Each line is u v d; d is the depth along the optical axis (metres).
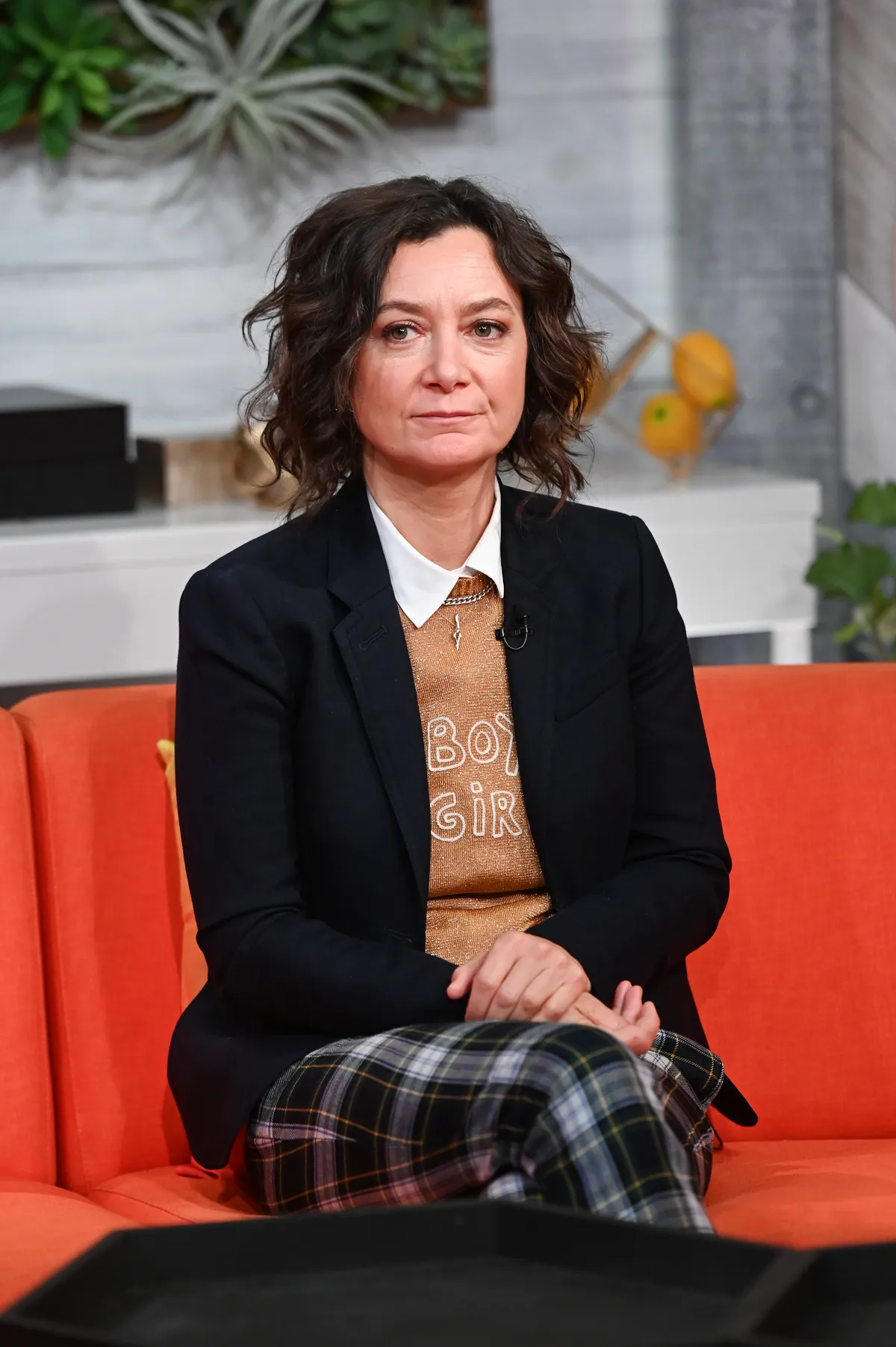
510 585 5.77
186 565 10.48
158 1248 3.71
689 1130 5.30
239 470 11.26
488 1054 4.65
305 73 11.70
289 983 5.26
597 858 5.76
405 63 11.97
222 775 5.46
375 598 5.61
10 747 5.93
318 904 5.60
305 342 5.64
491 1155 4.51
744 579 11.40
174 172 11.95
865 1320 3.47
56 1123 6.02
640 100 12.64
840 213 12.34
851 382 12.49
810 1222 5.00
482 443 5.52
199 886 5.47
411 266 5.46
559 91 12.51
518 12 12.37
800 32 12.02
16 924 5.82
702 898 5.80
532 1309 3.54
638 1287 3.65
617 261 12.78
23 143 11.70
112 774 6.15
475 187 5.66
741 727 6.43
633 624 5.96
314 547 5.76
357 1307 3.58
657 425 11.70
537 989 5.07
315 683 5.53
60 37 11.23
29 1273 4.67
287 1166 5.09
